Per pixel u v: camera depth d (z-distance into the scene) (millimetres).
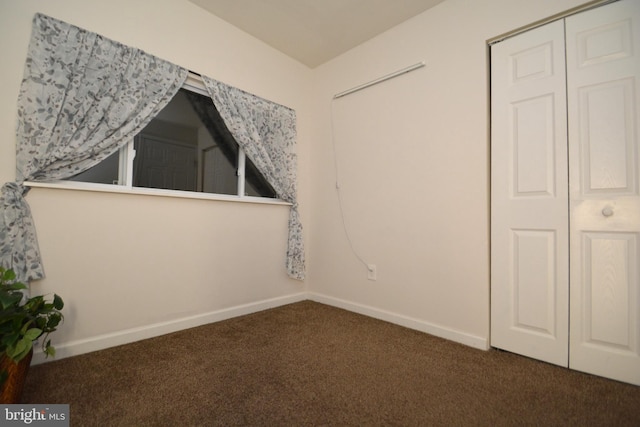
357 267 2412
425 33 2049
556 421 1096
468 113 1830
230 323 2102
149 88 1801
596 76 1457
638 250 1345
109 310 1676
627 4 1391
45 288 1482
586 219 1469
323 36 2365
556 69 1564
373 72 2355
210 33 2107
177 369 1438
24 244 1409
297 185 2713
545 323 1562
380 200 2275
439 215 1940
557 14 1548
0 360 1035
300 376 1390
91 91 1580
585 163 1479
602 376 1406
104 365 1462
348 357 1592
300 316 2275
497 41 1763
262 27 2268
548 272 1564
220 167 2252
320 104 2768
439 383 1344
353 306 2412
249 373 1411
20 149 1400
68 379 1327
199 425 1049
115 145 1682
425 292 1992
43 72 1446
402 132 2156
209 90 2080
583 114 1486
